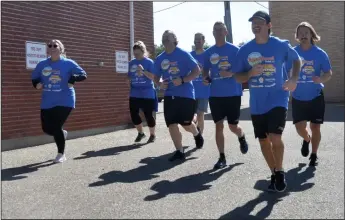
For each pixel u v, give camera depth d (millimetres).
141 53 9367
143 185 5977
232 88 7129
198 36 9078
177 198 5387
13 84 8781
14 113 8812
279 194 5562
